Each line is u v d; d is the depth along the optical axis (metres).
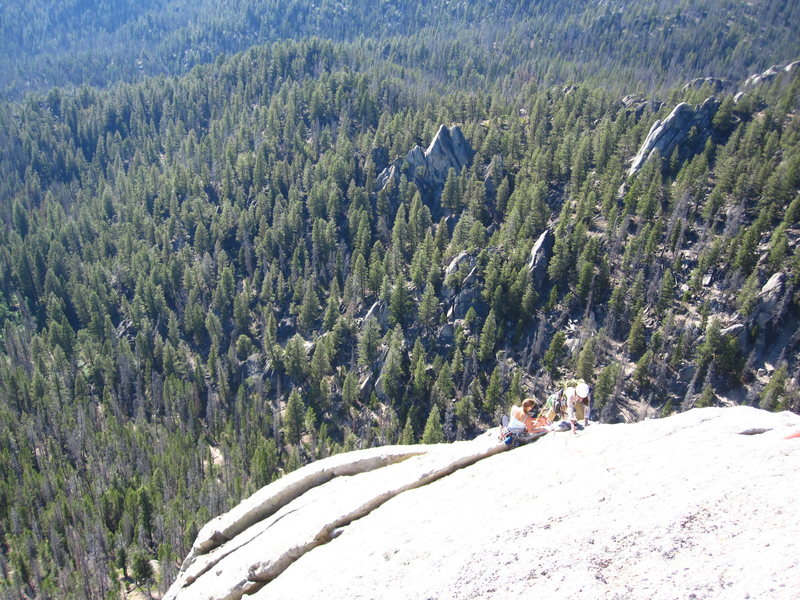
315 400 116.62
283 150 189.62
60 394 125.50
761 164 117.44
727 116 136.88
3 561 87.62
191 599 25.41
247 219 163.00
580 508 17.30
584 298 111.94
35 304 162.38
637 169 136.38
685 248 115.62
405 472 24.03
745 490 15.80
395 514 21.36
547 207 132.50
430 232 141.62
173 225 173.25
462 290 121.25
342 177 166.50
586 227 124.38
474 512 19.12
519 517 17.81
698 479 16.81
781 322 96.94
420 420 108.31
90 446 111.00
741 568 13.58
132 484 103.06
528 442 22.91
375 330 119.00
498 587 15.62
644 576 14.35
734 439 18.30
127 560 90.31
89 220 179.75
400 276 124.31
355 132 192.25
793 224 106.62
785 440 17.48
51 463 108.50
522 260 120.06
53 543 89.75
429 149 162.75
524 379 105.94
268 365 129.50
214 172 188.88
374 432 108.69
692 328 100.69
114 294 152.88
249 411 115.94
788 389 90.00
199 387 128.12
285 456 109.06
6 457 108.56
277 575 23.41
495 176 153.00
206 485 98.25
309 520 24.02
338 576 18.98
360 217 149.25
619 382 96.69
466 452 23.36
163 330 146.00
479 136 164.75
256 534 26.31
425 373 111.56
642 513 16.22
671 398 97.06
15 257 164.25
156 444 111.75
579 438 21.20
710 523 15.14
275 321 136.12
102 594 82.88
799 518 14.34
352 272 141.38
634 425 21.22
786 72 168.75
